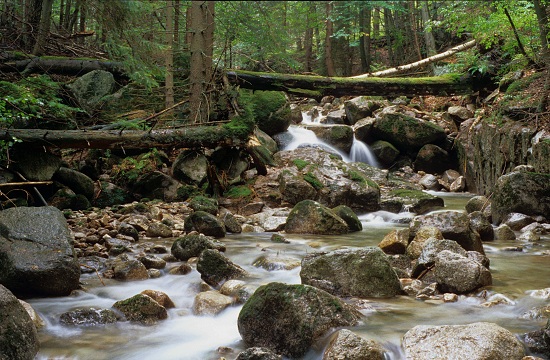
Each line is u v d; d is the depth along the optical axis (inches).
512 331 148.9
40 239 194.9
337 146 570.3
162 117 460.4
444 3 813.2
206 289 201.5
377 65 852.6
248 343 148.9
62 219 207.5
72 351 145.6
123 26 383.9
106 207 368.8
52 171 350.0
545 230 307.9
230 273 212.8
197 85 441.4
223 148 422.3
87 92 443.2
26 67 445.1
